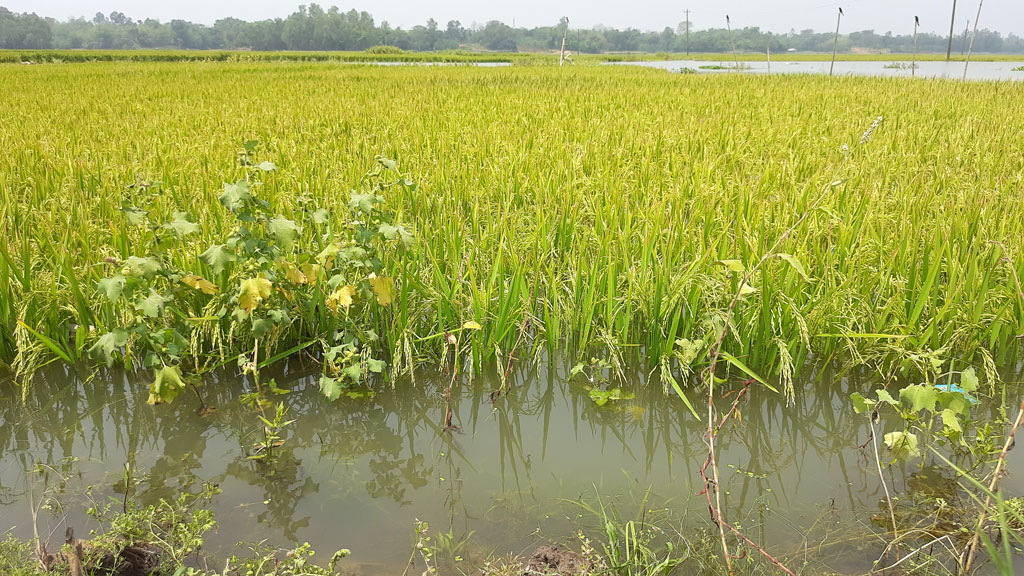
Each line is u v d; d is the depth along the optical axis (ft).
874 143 27.30
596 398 11.87
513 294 13.12
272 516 8.77
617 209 16.38
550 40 655.35
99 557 7.09
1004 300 12.41
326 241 12.62
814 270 13.46
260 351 12.64
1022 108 40.93
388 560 7.91
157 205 15.76
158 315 10.57
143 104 42.29
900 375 12.19
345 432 10.96
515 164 22.35
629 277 13.25
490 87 60.85
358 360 12.15
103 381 12.17
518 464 10.25
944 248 12.64
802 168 22.47
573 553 7.62
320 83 65.62
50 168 21.09
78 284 12.52
